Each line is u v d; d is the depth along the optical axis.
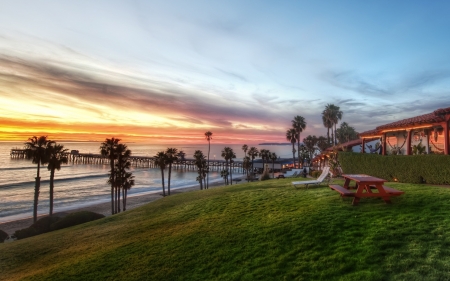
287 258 5.11
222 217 8.59
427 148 16.45
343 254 4.84
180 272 5.48
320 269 4.55
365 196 7.34
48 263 8.23
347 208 7.23
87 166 121.75
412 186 9.79
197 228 7.91
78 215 22.50
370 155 15.09
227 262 5.47
